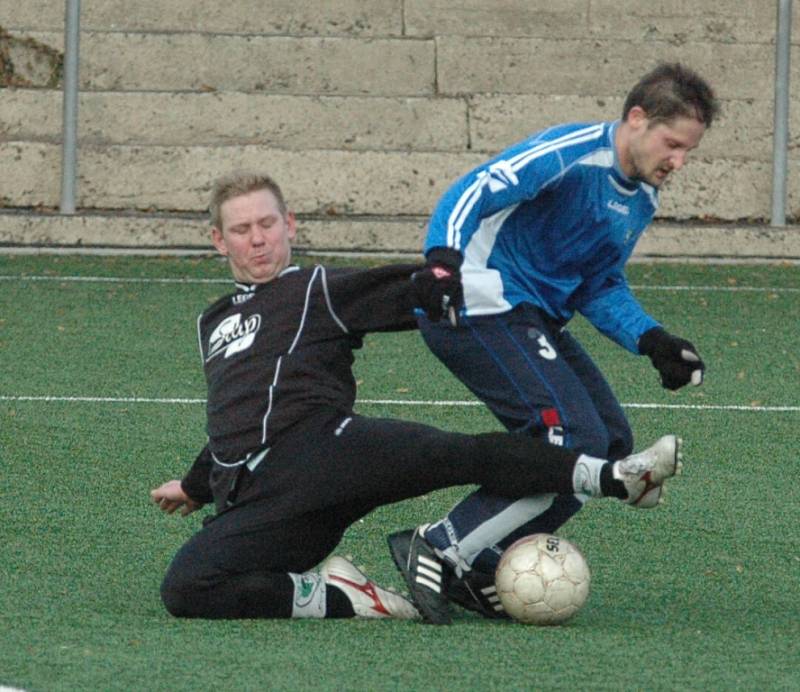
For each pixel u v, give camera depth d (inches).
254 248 690.8
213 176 2111.2
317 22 2252.7
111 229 1987.0
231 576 672.4
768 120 2209.6
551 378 676.7
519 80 2222.0
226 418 684.1
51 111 2146.9
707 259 2020.2
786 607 726.5
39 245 1980.8
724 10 2284.7
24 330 1507.1
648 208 698.2
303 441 674.8
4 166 2101.4
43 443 1075.9
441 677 587.5
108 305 1642.5
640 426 1178.0
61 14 2214.6
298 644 633.6
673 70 667.4
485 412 1226.0
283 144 2148.1
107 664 599.5
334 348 687.7
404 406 1238.9
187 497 731.4
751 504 946.7
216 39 2197.3
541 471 653.3
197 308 1641.2
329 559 737.0
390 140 2162.9
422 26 2258.9
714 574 789.2
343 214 2119.8
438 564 674.8
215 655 614.5
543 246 689.0
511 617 682.8
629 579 776.3
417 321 687.7
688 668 606.9
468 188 658.2
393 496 674.8
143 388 1277.1
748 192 2148.1
